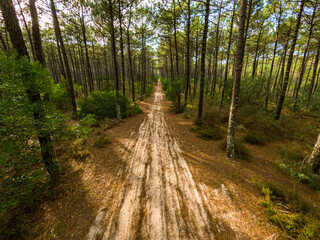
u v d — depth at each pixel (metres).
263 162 5.26
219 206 3.39
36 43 4.96
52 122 3.31
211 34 14.40
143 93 25.22
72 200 3.57
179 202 3.51
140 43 20.34
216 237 2.69
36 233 2.75
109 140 7.04
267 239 2.61
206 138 7.42
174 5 11.55
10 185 2.67
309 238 2.52
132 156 5.77
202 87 8.33
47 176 4.05
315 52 15.49
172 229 2.85
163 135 8.07
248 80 11.25
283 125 8.19
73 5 10.54
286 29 11.75
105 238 2.69
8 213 3.01
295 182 4.13
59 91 3.82
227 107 10.64
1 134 2.55
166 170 4.83
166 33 14.89
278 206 3.27
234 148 5.81
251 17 10.48
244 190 3.88
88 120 4.46
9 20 3.24
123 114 11.79
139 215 3.16
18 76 2.99
